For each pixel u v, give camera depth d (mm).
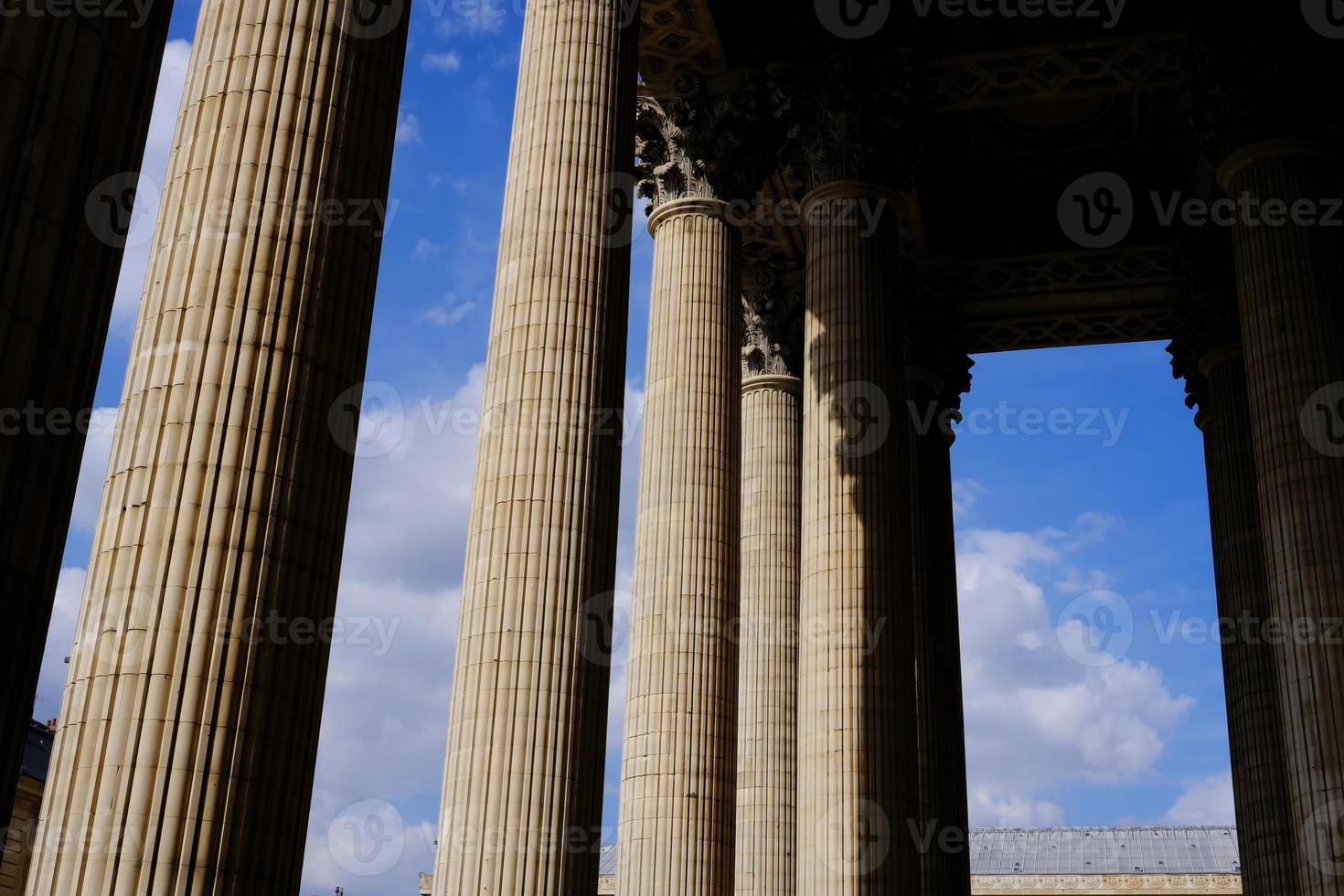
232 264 11273
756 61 29078
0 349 6770
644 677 23625
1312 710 20875
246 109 11758
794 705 31422
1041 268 36031
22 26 7113
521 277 19047
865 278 26641
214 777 9953
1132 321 37406
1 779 6551
